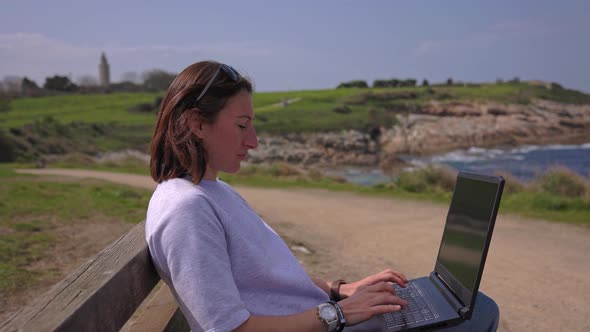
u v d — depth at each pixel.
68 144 46.06
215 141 1.45
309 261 5.59
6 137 38.41
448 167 15.05
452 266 1.76
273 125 58.91
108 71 138.12
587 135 71.75
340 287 1.97
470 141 64.06
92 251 5.46
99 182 14.77
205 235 1.27
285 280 1.49
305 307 1.52
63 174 19.36
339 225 8.44
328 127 58.88
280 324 1.31
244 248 1.40
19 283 4.12
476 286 1.51
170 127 1.43
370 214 9.85
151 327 1.82
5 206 8.13
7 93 91.25
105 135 53.16
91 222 7.25
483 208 1.60
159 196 1.39
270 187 15.74
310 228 8.02
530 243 6.94
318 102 84.50
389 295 1.47
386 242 6.98
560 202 9.97
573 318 3.85
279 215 9.48
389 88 105.62
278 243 1.62
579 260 5.92
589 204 9.80
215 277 1.24
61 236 6.16
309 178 19.08
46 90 103.94
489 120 71.25
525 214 9.44
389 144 59.38
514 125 69.62
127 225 7.14
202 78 1.43
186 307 1.25
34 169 24.50
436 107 74.88
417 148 59.03
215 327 1.20
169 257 1.25
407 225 8.54
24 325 0.91
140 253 1.42
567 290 4.64
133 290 1.33
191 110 1.41
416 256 6.07
